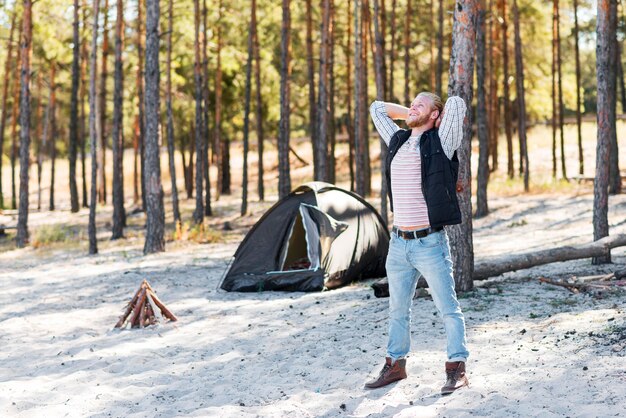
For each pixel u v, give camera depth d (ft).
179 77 94.48
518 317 22.86
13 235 85.71
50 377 20.74
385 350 20.57
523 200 72.59
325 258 35.55
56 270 48.52
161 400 17.81
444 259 15.53
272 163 141.69
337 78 103.55
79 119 143.43
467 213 27.58
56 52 92.07
